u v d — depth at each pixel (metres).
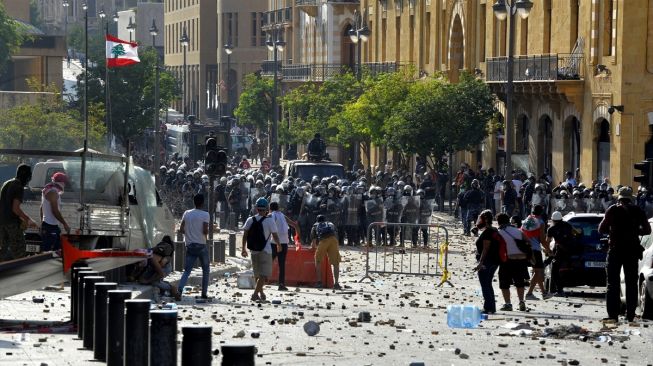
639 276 35.34
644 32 71.06
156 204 41.12
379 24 117.56
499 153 89.19
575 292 43.56
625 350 27.73
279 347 27.11
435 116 83.50
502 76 84.50
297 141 111.12
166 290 38.47
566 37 78.62
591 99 74.94
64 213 33.72
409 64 101.88
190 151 125.94
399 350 27.05
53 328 27.61
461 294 42.81
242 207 75.69
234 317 33.09
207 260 38.12
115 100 117.00
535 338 29.70
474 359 25.81
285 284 45.66
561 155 79.25
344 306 37.22
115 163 36.81
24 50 121.19
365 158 116.38
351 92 106.06
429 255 53.34
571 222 42.00
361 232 64.69
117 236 34.28
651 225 36.09
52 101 84.75
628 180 71.50
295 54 147.50
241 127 162.62
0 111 81.56
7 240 29.27
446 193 94.62
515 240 37.06
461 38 97.69
